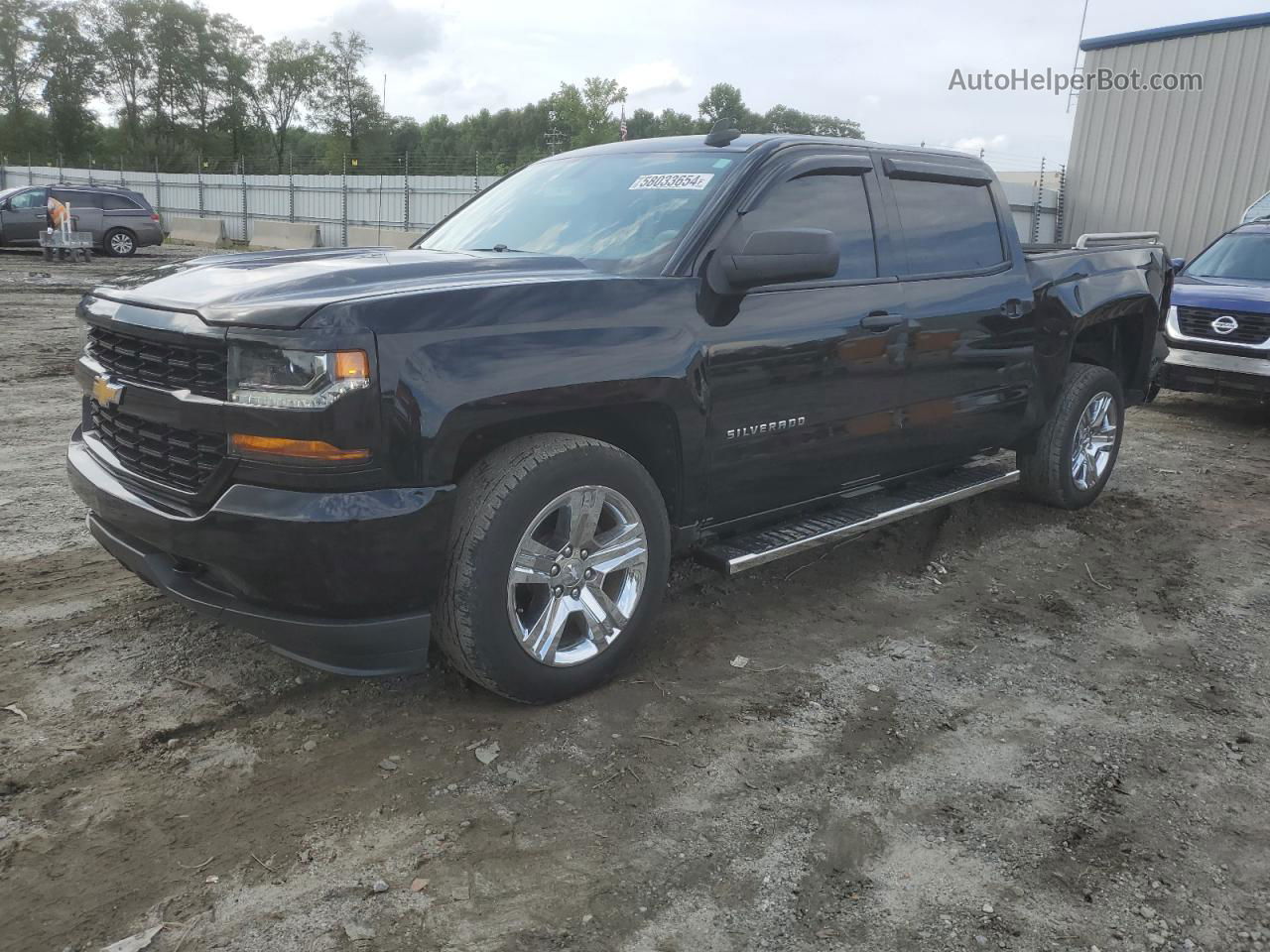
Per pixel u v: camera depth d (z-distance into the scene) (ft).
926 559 15.52
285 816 8.35
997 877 7.95
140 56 271.69
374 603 8.86
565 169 13.82
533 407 9.27
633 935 7.15
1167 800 9.11
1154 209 61.77
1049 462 17.20
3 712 9.77
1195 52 58.65
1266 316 26.84
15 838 7.90
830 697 10.86
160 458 9.42
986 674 11.62
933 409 13.92
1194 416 29.76
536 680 9.89
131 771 8.89
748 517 12.16
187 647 11.32
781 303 11.55
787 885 7.77
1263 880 8.03
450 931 7.11
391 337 8.52
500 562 9.27
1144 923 7.47
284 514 8.38
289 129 300.40
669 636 12.21
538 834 8.26
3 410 23.52
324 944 6.93
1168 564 15.76
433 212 99.09
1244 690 11.46
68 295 49.39
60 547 14.34
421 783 8.89
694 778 9.16
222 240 109.70
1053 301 15.90
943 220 14.33
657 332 10.27
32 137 266.16
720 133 12.55
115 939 6.89
